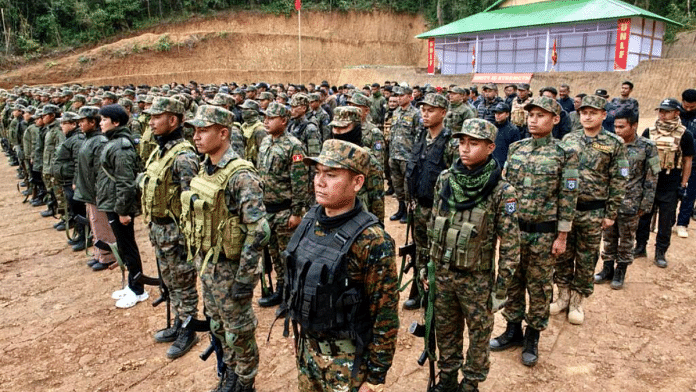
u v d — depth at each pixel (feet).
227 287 11.25
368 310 8.03
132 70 117.80
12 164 49.11
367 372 8.15
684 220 24.29
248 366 11.88
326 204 7.84
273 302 17.87
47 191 29.73
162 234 13.93
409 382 13.28
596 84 81.35
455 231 10.71
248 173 10.89
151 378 13.64
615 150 14.76
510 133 23.16
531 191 13.35
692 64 73.20
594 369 13.58
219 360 12.51
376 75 126.31
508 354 14.49
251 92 43.45
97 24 125.70
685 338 15.01
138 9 132.67
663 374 13.25
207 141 10.76
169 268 14.33
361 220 7.86
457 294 11.26
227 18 138.72
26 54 117.60
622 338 15.14
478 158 10.47
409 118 25.04
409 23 155.02
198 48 126.72
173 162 13.53
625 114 17.71
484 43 111.65
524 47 105.50
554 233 13.37
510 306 14.42
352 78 131.03
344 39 145.38
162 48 121.49
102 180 17.38
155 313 17.56
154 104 13.44
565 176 13.01
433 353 11.93
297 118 19.98
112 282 20.34
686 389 12.57
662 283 19.01
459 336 11.94
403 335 15.72
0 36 121.29
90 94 51.62
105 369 14.06
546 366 13.80
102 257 21.61
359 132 15.84
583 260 15.53
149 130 22.45
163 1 141.08
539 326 13.71
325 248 7.81
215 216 10.91
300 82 135.13
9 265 22.30
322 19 148.25
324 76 138.41
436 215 11.73
